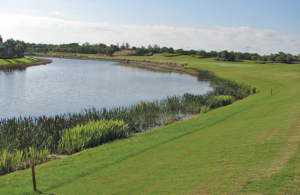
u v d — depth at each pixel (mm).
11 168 12664
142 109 24359
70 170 11797
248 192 7020
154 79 58156
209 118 21656
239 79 51031
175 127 19375
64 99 34156
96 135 16406
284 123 14391
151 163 11742
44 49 197250
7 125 17344
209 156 11227
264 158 9484
